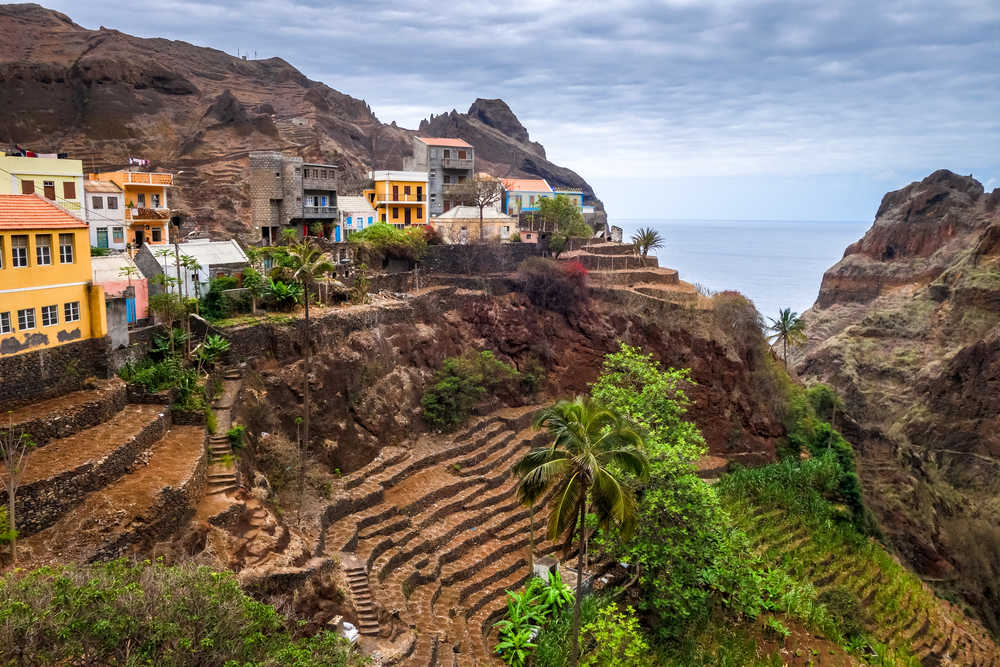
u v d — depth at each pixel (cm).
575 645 2859
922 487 8725
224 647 1848
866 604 5431
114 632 1711
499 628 3688
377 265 7000
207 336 4356
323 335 4991
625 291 7669
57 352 3472
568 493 2675
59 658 1652
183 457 3344
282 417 4419
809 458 7275
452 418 5547
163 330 4306
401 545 3978
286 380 4547
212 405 3956
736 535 4706
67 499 2764
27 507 2617
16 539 2541
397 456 4919
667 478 4238
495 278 7275
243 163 9450
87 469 2877
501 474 5100
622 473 3225
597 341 7294
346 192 9888
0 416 3125
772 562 5269
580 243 9388
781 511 6044
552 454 2716
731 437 7150
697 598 4356
